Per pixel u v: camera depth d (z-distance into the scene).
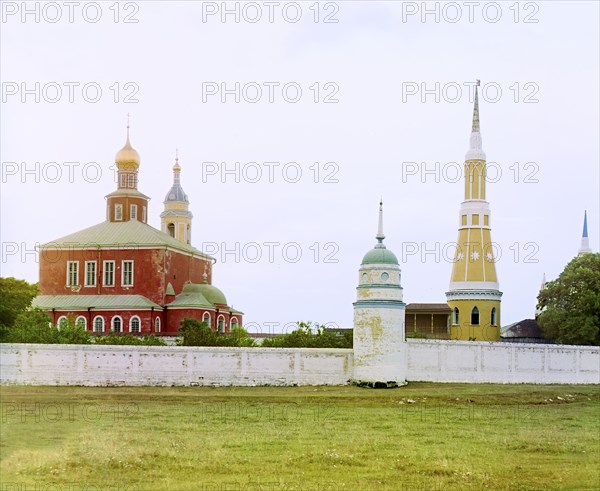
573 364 64.12
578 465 30.47
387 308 55.03
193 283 96.31
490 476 28.42
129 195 97.19
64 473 27.62
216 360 53.56
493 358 60.22
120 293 88.38
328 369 55.25
